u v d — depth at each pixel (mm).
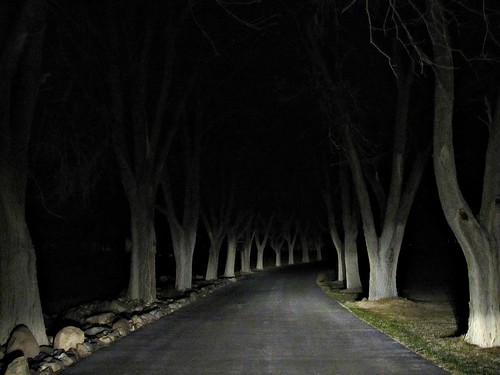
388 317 17078
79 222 41344
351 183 31500
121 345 11953
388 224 21172
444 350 11094
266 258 90250
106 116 19531
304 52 21828
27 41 11359
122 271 36156
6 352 10102
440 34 11648
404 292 26938
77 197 28453
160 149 21625
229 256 46812
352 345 11789
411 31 17016
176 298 23609
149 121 22359
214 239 40438
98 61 18797
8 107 11016
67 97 18531
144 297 20531
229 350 11281
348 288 29969
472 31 15016
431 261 50250
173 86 22062
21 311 11141
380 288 21281
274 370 9352
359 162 21672
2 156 11008
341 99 21141
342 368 9461
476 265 11516
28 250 11422
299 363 9922
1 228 11133
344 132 21547
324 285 34562
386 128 23047
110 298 22203
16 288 11148
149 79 22047
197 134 29891
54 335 12570
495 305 11383
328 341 12344
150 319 16312
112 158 23656
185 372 9250
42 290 29047
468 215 11500
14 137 11367
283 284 35844
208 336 13211
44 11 11625
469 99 17203
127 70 19953
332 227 38844
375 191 22219
